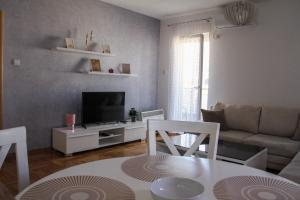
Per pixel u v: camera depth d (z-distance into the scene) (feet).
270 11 13.35
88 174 3.77
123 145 14.78
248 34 14.20
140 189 3.30
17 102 11.83
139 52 17.34
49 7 12.59
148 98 18.39
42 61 12.54
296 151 10.17
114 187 3.34
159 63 18.84
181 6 15.39
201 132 5.55
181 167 4.21
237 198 3.12
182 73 17.40
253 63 14.10
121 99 15.35
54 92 13.10
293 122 11.73
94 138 13.20
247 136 12.02
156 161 4.49
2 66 11.04
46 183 3.41
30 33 12.01
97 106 14.07
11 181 8.96
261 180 3.72
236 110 13.55
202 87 16.74
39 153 12.48
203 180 3.68
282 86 13.16
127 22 16.35
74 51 13.35
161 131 5.72
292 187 3.50
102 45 14.90
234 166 4.33
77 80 14.02
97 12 14.64
